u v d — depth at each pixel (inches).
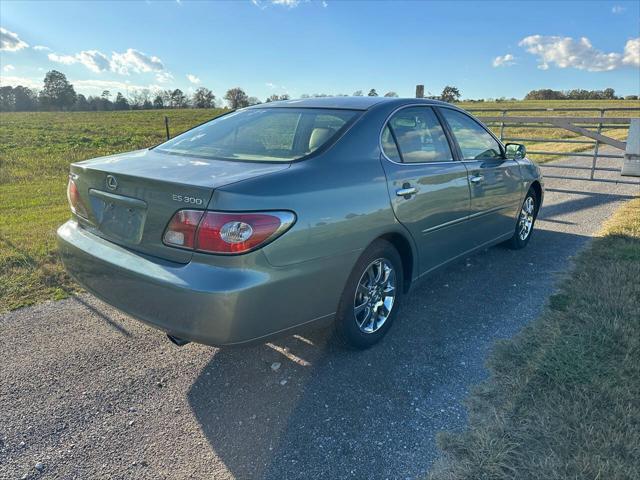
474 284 168.1
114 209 106.7
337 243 105.1
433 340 129.7
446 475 82.9
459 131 159.3
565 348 117.7
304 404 104.0
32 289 164.1
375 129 124.3
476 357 120.4
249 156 113.7
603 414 93.8
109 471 86.2
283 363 120.1
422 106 146.3
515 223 195.6
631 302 140.9
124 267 99.3
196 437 94.7
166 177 96.8
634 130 320.2
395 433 94.3
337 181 107.3
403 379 112.1
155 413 101.8
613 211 274.5
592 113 1131.9
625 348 116.5
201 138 133.2
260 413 101.5
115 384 111.7
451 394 105.7
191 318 90.4
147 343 130.1
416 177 129.1
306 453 89.9
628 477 78.3
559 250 204.8
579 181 382.9
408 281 137.6
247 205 89.7
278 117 133.6
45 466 87.1
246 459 88.8
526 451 86.3
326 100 141.7
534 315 141.6
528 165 201.5
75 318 144.5
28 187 383.9
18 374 114.9
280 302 95.8
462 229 155.9
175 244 93.3
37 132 1107.9
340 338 119.7
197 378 114.3
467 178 152.6
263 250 90.7
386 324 129.5
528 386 104.6
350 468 86.0
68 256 117.3
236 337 91.6
